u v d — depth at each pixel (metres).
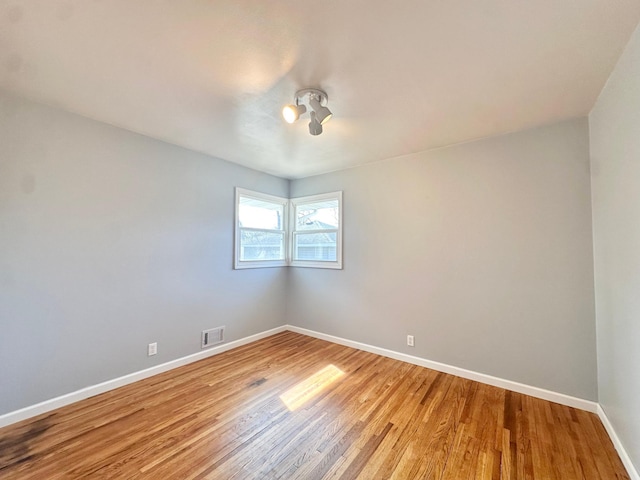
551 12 1.27
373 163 3.46
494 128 2.47
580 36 1.41
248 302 3.74
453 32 1.39
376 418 2.05
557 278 2.31
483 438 1.84
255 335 3.83
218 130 2.59
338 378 2.70
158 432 1.88
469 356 2.71
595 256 2.13
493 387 2.54
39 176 2.10
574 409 2.18
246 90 1.93
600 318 2.05
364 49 1.52
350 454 1.69
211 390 2.46
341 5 1.24
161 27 1.38
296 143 2.88
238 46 1.51
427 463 1.63
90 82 1.85
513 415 2.10
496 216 2.60
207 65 1.67
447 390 2.47
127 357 2.57
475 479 1.52
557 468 1.59
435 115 2.25
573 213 2.25
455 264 2.82
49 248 2.15
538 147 2.41
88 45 1.50
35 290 2.08
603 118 1.90
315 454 1.69
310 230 4.12
